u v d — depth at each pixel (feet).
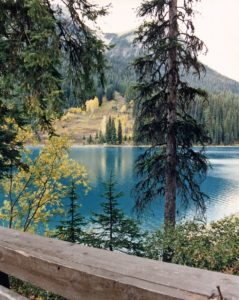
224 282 4.20
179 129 42.78
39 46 17.10
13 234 6.74
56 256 5.42
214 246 26.08
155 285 4.26
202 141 43.42
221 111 555.28
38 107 18.70
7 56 18.13
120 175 218.18
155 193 45.47
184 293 4.04
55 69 19.30
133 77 46.03
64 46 20.43
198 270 4.59
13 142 36.68
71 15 19.75
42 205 56.85
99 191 163.02
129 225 44.83
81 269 4.89
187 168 43.93
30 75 18.10
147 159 45.16
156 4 43.78
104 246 43.39
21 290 26.21
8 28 18.99
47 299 25.41
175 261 26.91
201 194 44.50
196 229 28.68
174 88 43.86
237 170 250.78
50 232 56.34
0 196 126.72
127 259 5.12
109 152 453.99
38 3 16.14
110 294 4.57
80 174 57.16
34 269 5.53
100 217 45.34
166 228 31.86
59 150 54.75
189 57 42.55
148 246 30.30
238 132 557.33
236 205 134.72
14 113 21.74
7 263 6.00
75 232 45.44
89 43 19.81
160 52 42.24
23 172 52.85
